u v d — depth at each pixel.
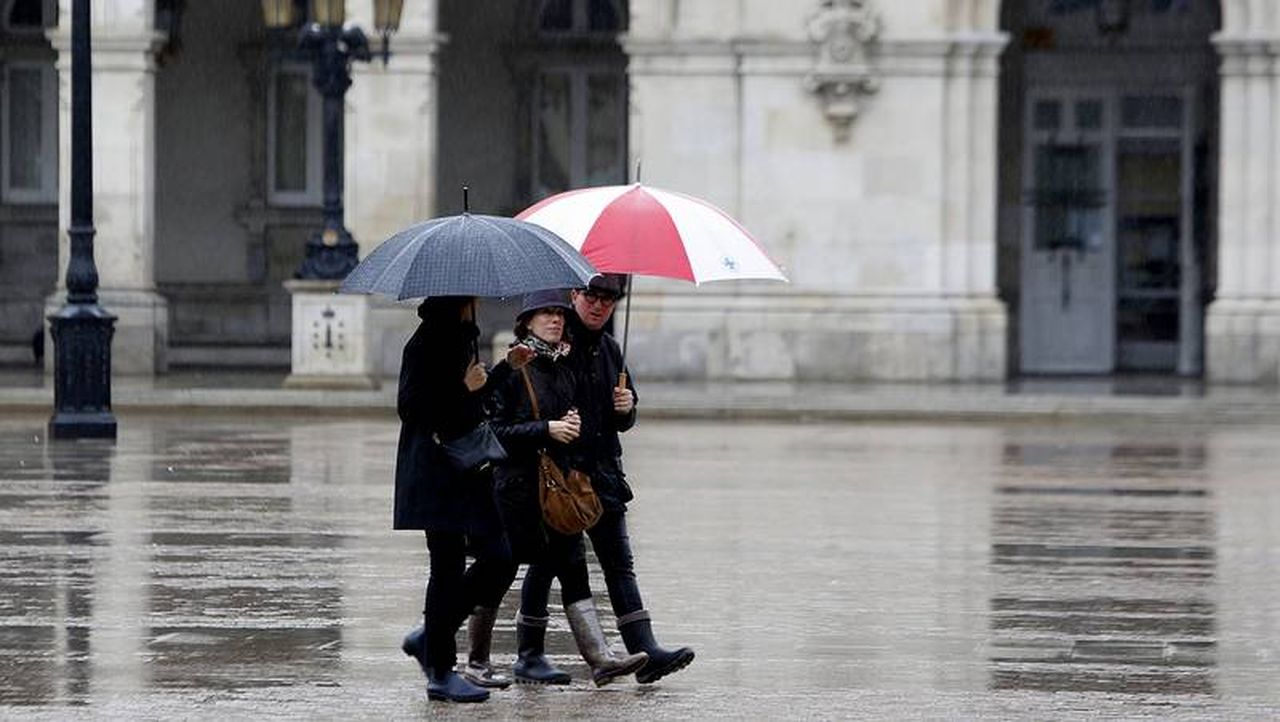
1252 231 83.81
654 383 82.62
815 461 59.22
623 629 28.91
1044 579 38.62
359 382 77.56
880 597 36.66
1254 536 44.28
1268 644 32.47
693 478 54.62
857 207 84.12
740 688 29.06
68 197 86.62
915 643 32.47
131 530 43.75
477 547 27.70
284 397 74.56
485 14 98.19
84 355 63.59
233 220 99.31
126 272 86.31
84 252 63.75
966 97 83.94
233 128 99.19
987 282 84.56
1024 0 94.00
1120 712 27.56
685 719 27.08
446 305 27.22
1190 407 74.12
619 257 28.36
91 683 29.03
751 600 36.31
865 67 83.50
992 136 84.31
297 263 99.44
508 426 28.25
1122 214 94.25
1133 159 94.06
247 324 99.12
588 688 29.03
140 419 71.75
